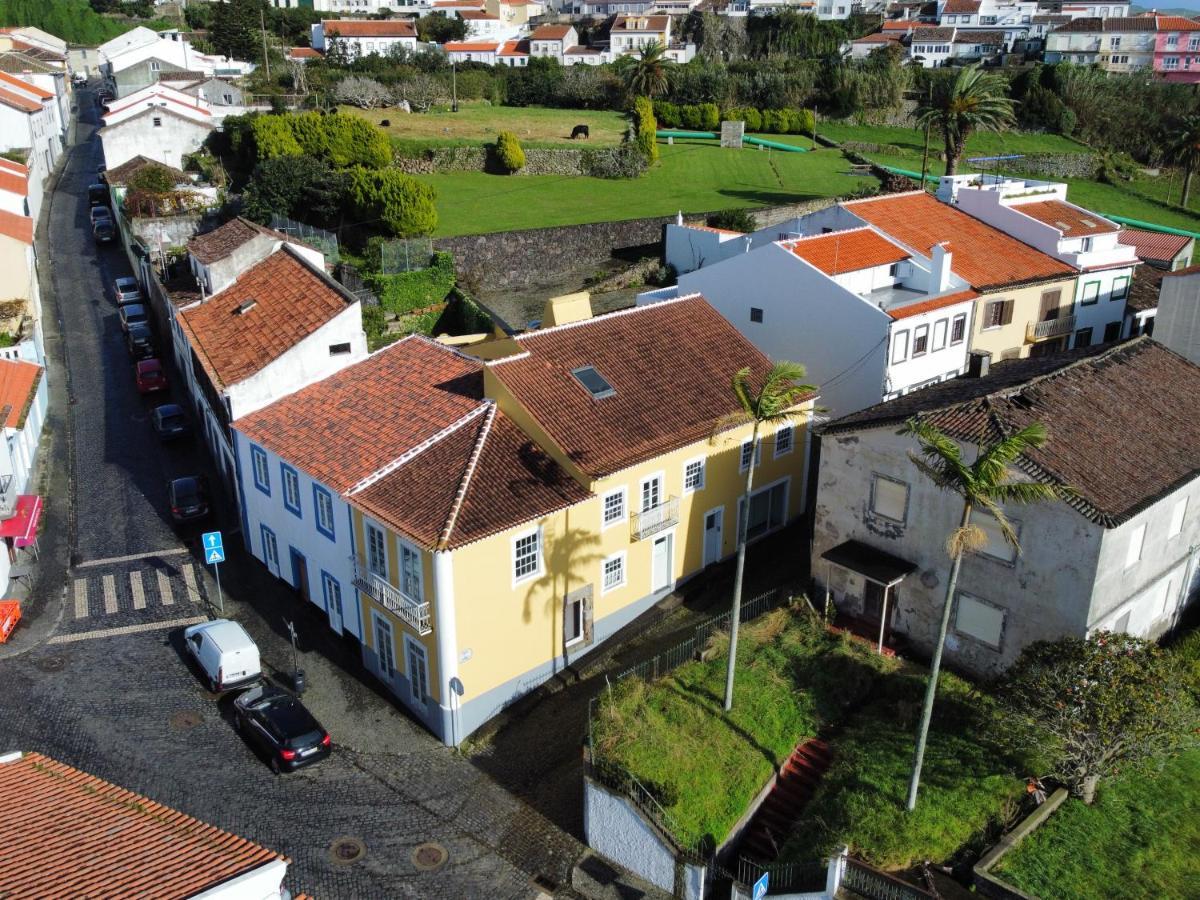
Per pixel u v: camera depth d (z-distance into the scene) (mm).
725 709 25656
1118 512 24078
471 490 27719
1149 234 64438
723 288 44594
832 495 29828
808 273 40938
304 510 31891
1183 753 24797
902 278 44750
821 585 30844
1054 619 25250
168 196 64188
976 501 20062
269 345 36719
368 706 29156
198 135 76062
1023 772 23453
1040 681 22594
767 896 20953
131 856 16406
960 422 26562
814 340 41531
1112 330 51875
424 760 26984
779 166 91375
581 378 32500
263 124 66812
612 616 31609
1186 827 22344
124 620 32750
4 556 33875
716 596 33562
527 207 72562
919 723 23641
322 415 33375
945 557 27250
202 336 39688
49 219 74125
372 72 102812
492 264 61312
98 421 46719
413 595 27297
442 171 82438
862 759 23891
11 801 18328
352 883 22703
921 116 73688
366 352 37500
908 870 21125
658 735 24641
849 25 157875
